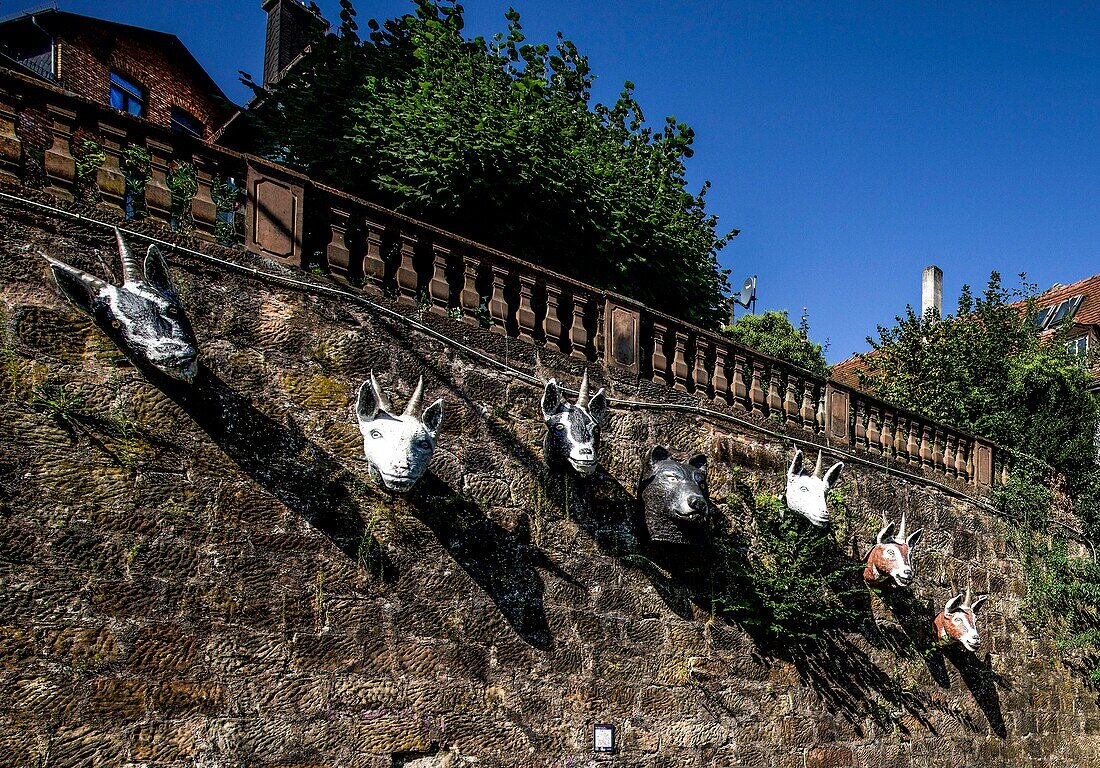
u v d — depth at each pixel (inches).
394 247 295.4
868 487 366.9
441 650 233.6
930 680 360.8
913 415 400.2
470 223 380.2
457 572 242.1
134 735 185.9
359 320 244.1
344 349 239.0
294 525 217.5
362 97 414.0
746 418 332.5
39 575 181.3
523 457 265.7
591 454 252.7
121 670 187.0
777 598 309.4
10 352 188.2
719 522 309.1
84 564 186.9
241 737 199.0
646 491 281.3
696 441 313.7
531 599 255.0
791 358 766.5
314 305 236.8
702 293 444.5
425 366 253.6
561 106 405.4
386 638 225.1
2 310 189.5
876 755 331.6
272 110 437.7
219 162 231.6
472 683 237.1
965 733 367.2
